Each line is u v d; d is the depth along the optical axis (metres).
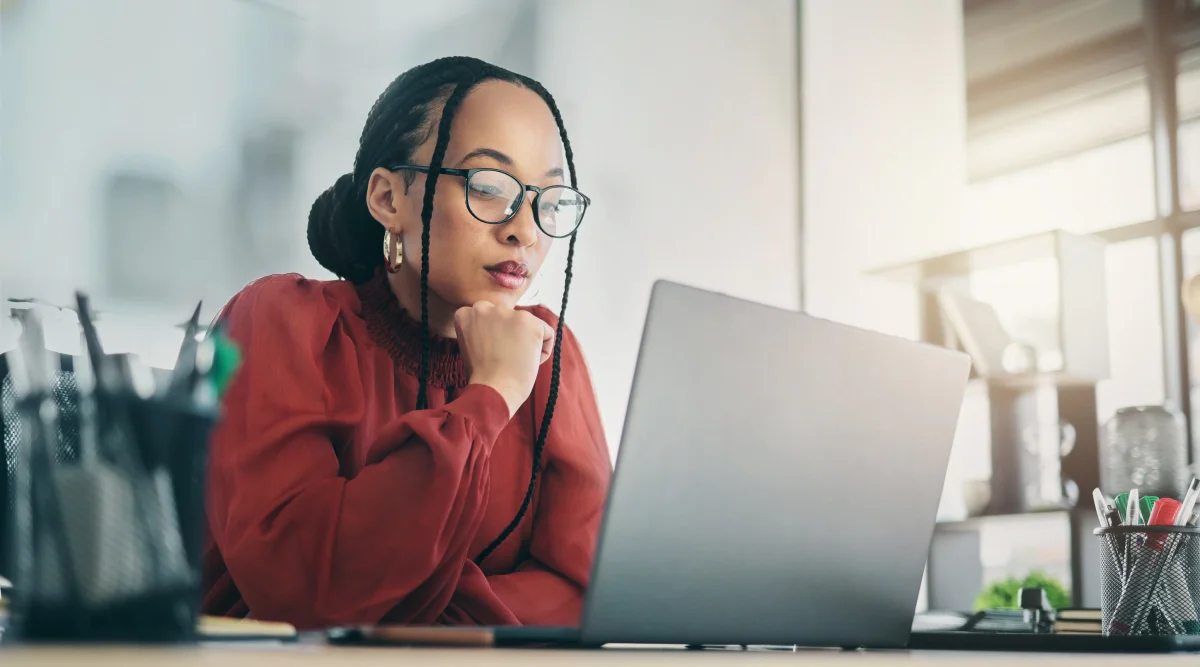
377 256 1.62
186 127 2.66
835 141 3.63
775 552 0.79
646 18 3.45
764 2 3.73
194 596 0.54
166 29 2.66
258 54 2.76
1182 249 2.71
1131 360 2.76
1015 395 2.90
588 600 0.70
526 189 1.60
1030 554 2.83
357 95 2.88
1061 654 0.78
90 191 2.53
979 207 3.20
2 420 1.09
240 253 2.69
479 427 1.31
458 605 1.38
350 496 1.26
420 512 1.24
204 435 0.55
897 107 3.48
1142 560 1.02
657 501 0.72
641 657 0.57
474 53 3.08
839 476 0.82
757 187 3.62
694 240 3.47
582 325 3.21
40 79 2.50
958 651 0.88
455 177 1.56
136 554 0.51
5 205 2.43
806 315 0.80
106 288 2.51
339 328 1.52
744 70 3.65
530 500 1.57
